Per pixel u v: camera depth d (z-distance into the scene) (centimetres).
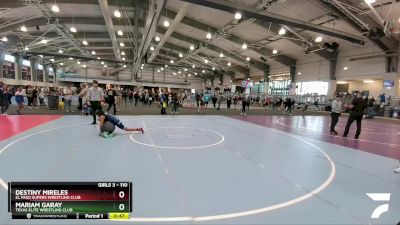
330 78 2186
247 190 353
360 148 684
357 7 1328
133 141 652
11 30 1827
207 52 3053
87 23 1970
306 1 1366
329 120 1449
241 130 936
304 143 723
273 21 1182
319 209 303
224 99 3198
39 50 2758
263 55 2484
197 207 295
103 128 692
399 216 292
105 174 394
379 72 1808
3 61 2302
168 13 1789
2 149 536
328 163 514
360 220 280
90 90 914
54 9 1271
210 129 926
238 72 3794
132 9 1795
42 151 523
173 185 360
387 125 1315
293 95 2517
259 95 2966
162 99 1488
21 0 1360
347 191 364
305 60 2503
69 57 2739
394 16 1366
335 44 2019
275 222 268
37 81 3275
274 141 736
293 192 353
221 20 1855
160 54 3659
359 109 830
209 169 441
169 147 598
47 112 1331
